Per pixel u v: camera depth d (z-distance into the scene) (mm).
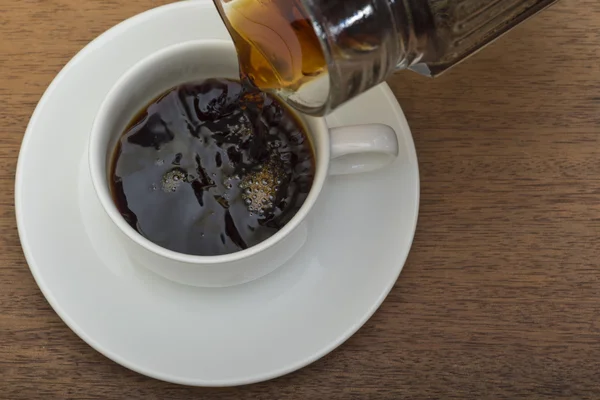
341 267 344
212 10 365
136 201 327
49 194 340
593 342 353
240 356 328
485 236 366
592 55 391
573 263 363
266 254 309
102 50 357
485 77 389
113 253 338
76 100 351
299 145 338
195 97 340
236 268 309
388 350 350
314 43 306
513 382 348
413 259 363
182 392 342
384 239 346
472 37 303
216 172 334
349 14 269
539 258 364
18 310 347
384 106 358
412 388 346
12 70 377
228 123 339
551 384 347
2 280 351
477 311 356
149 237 322
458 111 384
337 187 353
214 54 330
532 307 357
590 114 384
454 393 346
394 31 277
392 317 355
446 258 363
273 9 321
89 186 344
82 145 348
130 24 361
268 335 333
